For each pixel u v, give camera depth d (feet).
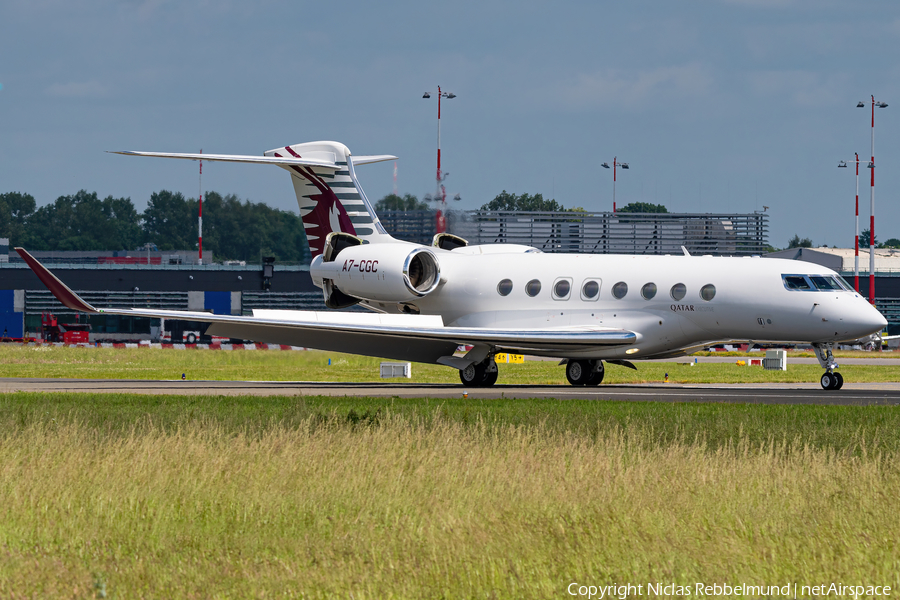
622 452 161.38
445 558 108.47
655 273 346.54
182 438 170.81
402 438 171.42
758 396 298.15
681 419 213.25
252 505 130.21
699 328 340.18
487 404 252.01
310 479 141.69
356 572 106.22
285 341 353.10
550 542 113.50
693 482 138.00
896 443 183.32
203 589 101.86
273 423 200.54
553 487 135.64
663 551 110.52
